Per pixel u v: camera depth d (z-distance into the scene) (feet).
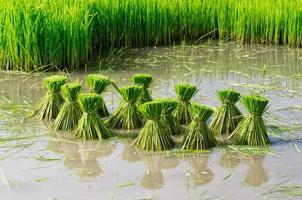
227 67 35.42
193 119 23.20
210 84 31.71
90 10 39.27
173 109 24.14
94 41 39.93
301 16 40.32
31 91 30.37
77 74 33.76
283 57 37.93
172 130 24.31
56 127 24.93
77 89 24.90
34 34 33.76
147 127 22.95
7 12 34.06
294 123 25.44
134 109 25.13
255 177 20.47
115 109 27.20
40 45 34.17
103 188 19.63
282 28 41.47
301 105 27.84
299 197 18.99
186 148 22.80
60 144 23.43
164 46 41.47
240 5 41.88
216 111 24.80
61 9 35.78
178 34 43.06
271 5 41.81
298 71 34.42
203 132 22.90
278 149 22.79
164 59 37.45
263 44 41.78
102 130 24.11
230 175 20.62
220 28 42.80
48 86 26.30
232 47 40.86
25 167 21.26
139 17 41.09
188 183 19.98
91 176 20.57
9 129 24.94
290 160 21.77
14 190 19.49
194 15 43.06
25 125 25.46
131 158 22.07
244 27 41.78
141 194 19.19
